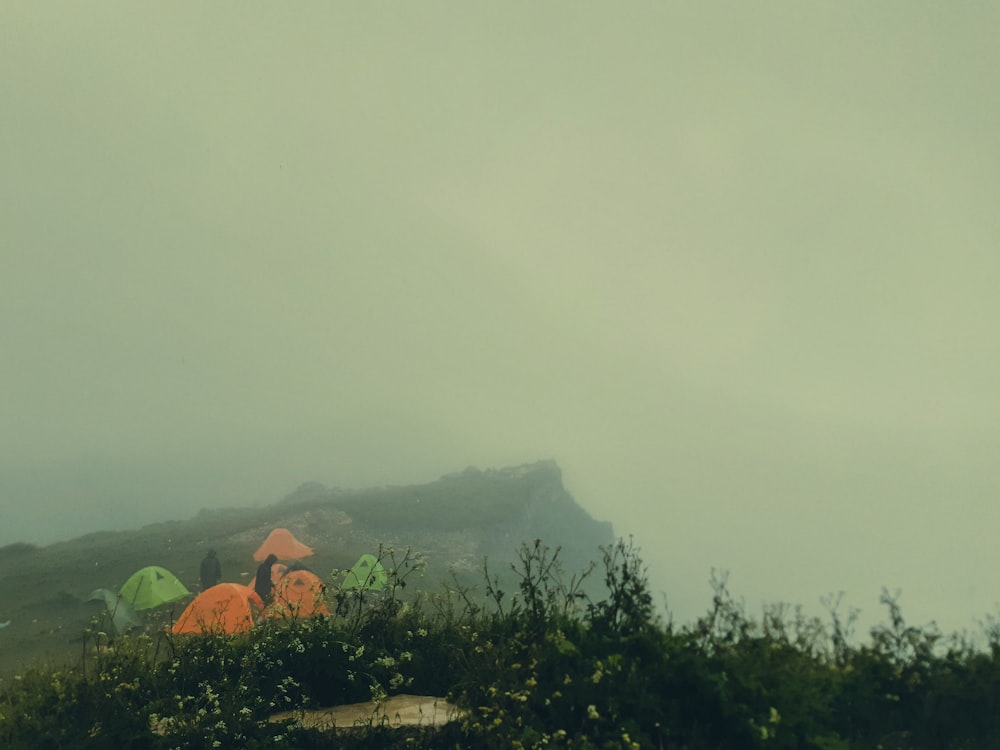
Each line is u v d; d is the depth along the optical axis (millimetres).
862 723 4816
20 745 4922
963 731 4789
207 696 5434
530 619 5793
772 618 5379
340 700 5883
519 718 4668
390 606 6730
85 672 5961
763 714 4258
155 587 20312
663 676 4711
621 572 5609
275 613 6945
